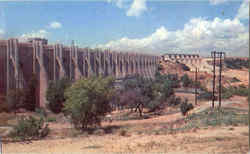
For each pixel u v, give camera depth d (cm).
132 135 2269
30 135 2252
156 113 5003
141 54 11144
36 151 1567
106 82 3002
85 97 2712
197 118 3294
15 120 2838
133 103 4784
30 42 4566
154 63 13388
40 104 4212
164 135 2042
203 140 1669
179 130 2280
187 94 7706
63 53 5056
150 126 3056
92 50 6444
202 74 12862
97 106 2823
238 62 15262
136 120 3888
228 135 1806
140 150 1484
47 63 4525
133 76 8112
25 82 3903
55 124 3175
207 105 4744
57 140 2130
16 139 2122
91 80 2898
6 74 3666
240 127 2197
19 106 3538
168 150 1454
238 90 7556
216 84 10450
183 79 10238
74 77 5356
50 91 4019
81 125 3091
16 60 3753
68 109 2864
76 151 1534
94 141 1973
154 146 1584
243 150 1366
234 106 4384
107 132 2717
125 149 1538
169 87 7000
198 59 17300
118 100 4912
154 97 5347
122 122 3634
